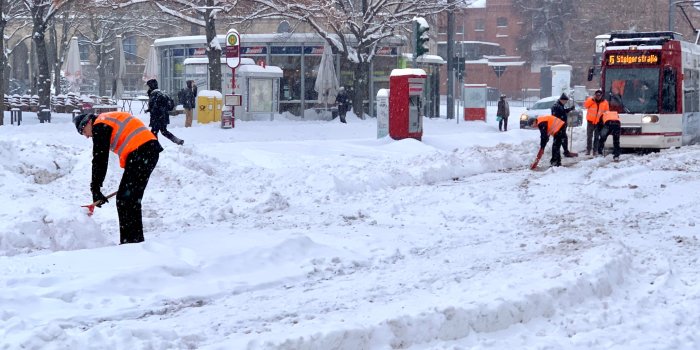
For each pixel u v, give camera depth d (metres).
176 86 68.19
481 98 70.31
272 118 59.28
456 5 66.75
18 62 103.69
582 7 132.38
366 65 63.88
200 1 60.56
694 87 44.28
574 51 133.38
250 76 57.69
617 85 40.72
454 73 70.12
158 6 57.47
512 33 157.00
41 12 57.91
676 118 40.62
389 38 65.62
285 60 63.84
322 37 60.94
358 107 63.41
